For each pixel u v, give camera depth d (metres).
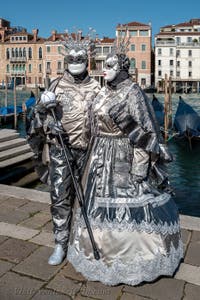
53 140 3.24
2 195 5.27
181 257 3.14
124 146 2.97
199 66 64.44
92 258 2.89
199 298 2.83
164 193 3.11
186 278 3.08
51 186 3.28
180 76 65.12
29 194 5.31
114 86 2.97
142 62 63.16
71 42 3.28
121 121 2.88
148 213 2.86
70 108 3.24
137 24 62.44
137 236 2.81
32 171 9.35
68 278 3.06
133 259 2.81
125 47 3.00
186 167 14.60
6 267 3.24
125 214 2.84
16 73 68.44
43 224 4.23
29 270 3.19
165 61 65.12
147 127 2.83
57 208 3.27
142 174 2.91
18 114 25.47
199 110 36.97
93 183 3.02
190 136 18.61
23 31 72.44
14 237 3.86
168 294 2.86
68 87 3.29
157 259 2.85
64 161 3.21
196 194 10.87
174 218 3.03
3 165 8.66
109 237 2.82
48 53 65.31
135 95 2.88
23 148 9.81
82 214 2.96
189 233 4.01
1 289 2.93
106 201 2.91
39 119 3.27
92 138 3.13
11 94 56.41
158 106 24.89
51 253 3.50
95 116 3.01
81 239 2.97
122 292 2.87
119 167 2.96
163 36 66.56
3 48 69.00
